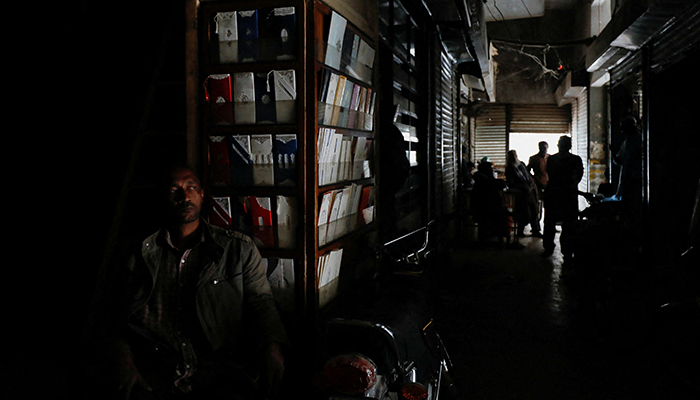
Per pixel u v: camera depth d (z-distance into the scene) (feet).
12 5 12.71
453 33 24.49
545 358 12.91
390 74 16.46
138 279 7.44
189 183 7.75
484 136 56.39
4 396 9.63
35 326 12.17
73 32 13.71
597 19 42.47
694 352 10.39
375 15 12.15
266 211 8.82
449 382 9.86
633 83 26.81
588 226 16.67
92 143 13.48
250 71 8.83
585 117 43.45
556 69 52.47
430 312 9.33
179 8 11.50
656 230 21.67
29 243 12.87
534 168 34.96
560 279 21.39
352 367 6.40
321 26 8.90
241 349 7.88
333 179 9.63
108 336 7.25
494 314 16.57
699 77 21.08
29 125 13.50
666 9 18.11
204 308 7.40
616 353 12.98
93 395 7.01
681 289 17.62
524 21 52.54
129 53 13.70
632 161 22.91
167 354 7.25
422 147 22.11
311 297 8.80
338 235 9.98
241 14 8.82
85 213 13.10
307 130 8.67
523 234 34.91
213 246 7.66
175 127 10.94
